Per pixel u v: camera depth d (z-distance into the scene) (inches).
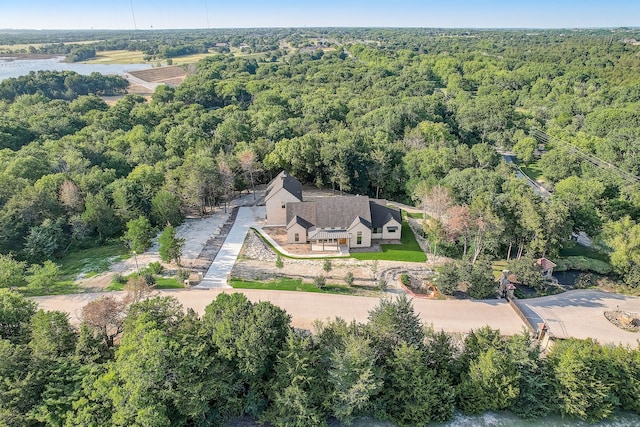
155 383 1125.1
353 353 1186.0
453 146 3590.1
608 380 1293.1
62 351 1294.3
